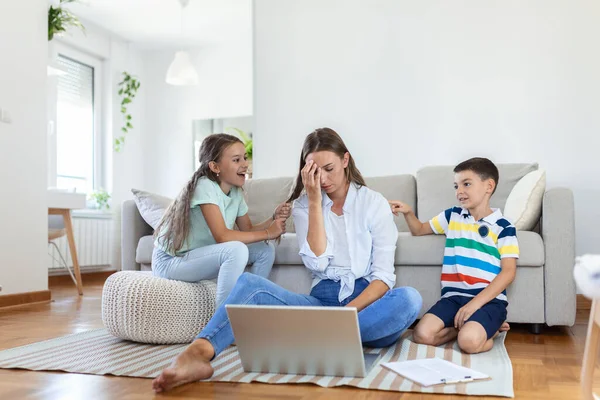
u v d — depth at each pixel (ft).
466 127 12.39
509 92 12.14
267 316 5.30
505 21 12.21
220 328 5.44
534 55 12.02
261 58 13.89
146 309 7.11
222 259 7.13
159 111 22.24
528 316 8.11
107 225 20.34
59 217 15.07
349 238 6.68
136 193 10.16
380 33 13.02
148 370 5.83
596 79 11.69
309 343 5.35
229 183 7.72
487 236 7.27
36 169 12.80
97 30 20.13
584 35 11.77
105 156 20.79
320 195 6.50
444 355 6.26
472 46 12.40
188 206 7.44
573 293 8.04
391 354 6.31
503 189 10.24
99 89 20.72
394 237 6.68
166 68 22.22
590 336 3.80
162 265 7.61
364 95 13.10
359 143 13.10
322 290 6.72
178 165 21.98
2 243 11.85
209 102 21.68
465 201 7.39
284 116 13.69
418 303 6.21
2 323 9.50
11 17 12.25
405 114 12.80
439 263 8.25
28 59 12.67
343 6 13.30
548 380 5.46
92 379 5.53
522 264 8.05
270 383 5.28
